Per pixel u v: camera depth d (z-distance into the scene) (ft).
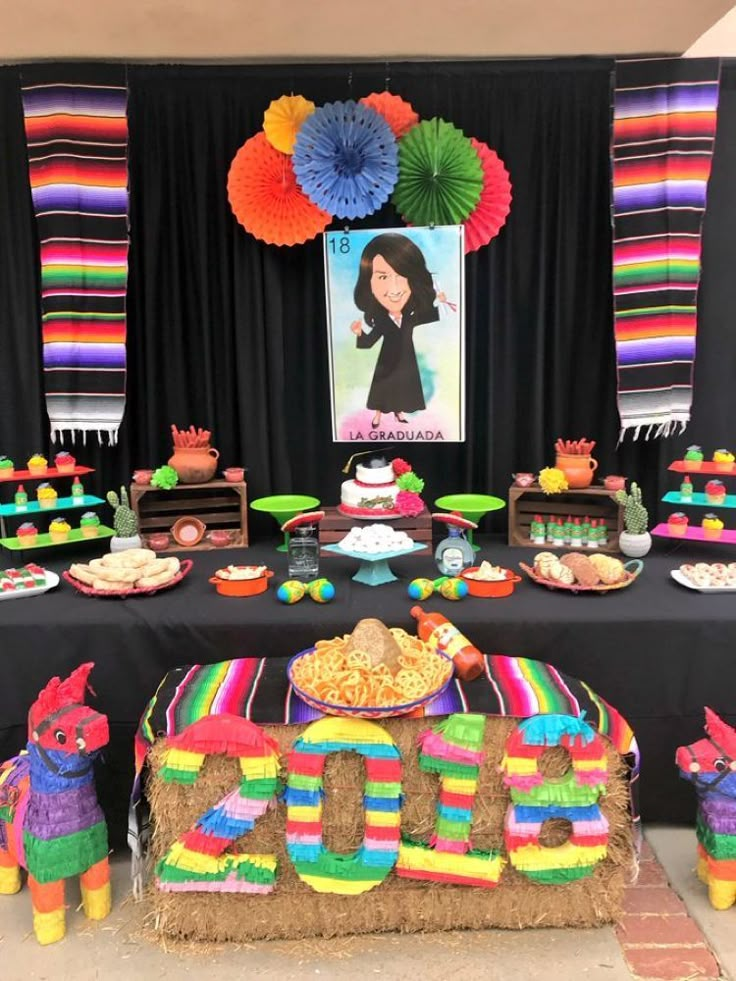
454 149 7.14
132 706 5.83
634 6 6.49
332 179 7.02
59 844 4.82
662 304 7.41
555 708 4.86
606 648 5.80
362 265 7.51
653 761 5.98
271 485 8.16
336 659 4.99
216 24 6.70
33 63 7.38
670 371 7.50
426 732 4.75
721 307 7.74
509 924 5.03
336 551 6.38
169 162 7.57
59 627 5.73
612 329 7.83
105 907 5.16
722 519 8.06
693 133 7.16
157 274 7.75
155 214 7.63
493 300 7.78
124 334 7.54
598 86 7.48
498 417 8.02
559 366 7.91
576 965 4.73
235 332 7.87
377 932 5.02
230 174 7.13
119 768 5.88
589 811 4.77
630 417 7.60
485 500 7.63
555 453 8.05
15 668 5.76
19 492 7.42
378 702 4.68
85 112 7.18
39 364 7.82
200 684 5.22
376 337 7.66
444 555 6.67
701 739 5.72
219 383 8.05
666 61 7.08
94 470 8.08
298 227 7.30
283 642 5.77
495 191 7.34
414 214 7.42
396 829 4.74
